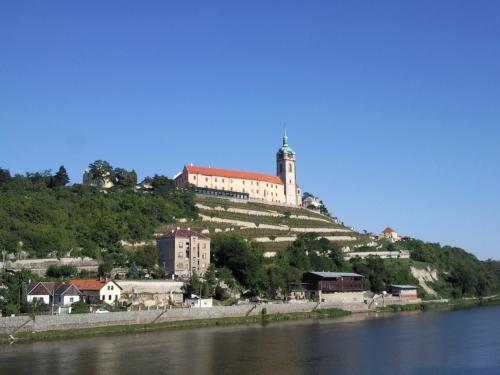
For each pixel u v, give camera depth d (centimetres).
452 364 12044
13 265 17925
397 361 12294
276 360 12150
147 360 11869
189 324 17188
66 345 13388
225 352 12900
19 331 13912
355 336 15738
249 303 19650
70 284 16388
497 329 17500
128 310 16550
